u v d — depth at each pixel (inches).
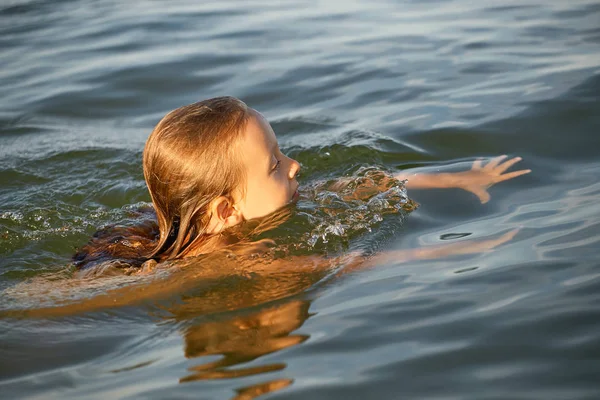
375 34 247.8
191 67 231.3
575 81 182.1
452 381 78.7
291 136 178.1
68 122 200.5
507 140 159.6
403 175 147.6
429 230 123.4
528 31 232.5
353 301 100.7
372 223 127.2
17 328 103.2
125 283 114.1
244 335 95.3
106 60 243.9
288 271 113.0
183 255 122.0
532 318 89.1
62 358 95.4
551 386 75.4
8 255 132.7
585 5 254.5
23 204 153.6
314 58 230.1
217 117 119.3
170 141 118.3
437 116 176.7
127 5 317.4
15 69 243.3
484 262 107.5
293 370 84.6
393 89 199.8
